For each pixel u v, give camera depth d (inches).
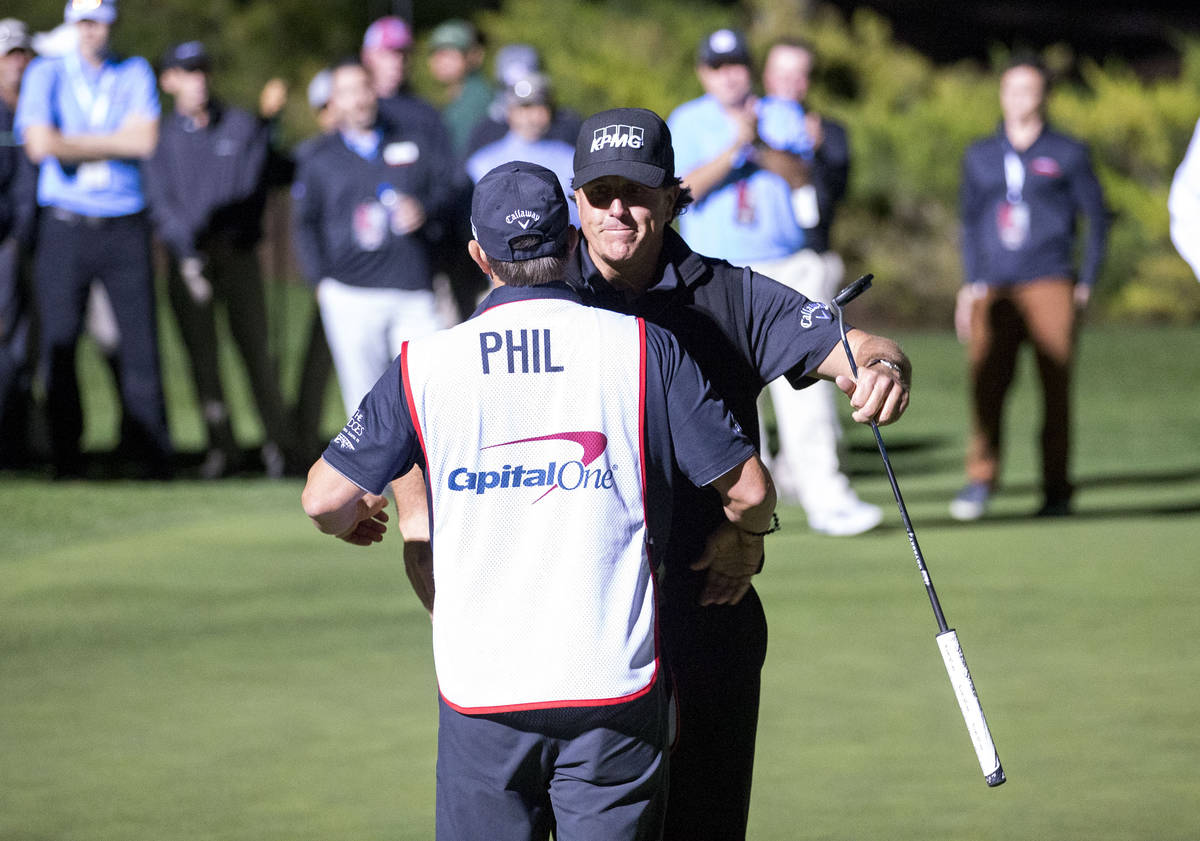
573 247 502.9
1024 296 1328.7
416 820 661.9
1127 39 4308.6
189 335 1552.7
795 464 1280.8
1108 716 794.8
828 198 1286.9
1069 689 842.2
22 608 1040.8
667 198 524.4
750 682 531.5
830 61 3110.2
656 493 455.2
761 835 640.4
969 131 2819.9
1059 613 1003.3
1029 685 850.1
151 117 1466.5
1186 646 925.8
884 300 2797.7
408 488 493.0
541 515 439.5
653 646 445.7
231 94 3095.5
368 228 1421.0
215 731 787.4
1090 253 1341.0
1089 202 1327.5
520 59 1539.1
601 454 442.9
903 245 2805.1
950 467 1652.3
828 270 1268.5
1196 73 3211.1
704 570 521.0
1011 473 1622.8
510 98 1471.5
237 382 2150.6
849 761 732.7
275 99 1574.8
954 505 1362.0
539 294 460.1
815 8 3348.9
